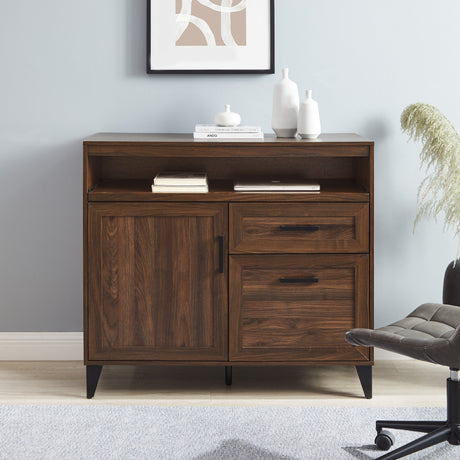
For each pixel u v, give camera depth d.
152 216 2.93
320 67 3.36
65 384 3.18
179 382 3.21
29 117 3.38
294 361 3.00
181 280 2.96
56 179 3.41
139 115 3.38
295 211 2.93
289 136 3.16
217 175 3.36
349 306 2.97
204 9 3.33
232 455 2.51
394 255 3.46
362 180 3.09
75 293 3.47
